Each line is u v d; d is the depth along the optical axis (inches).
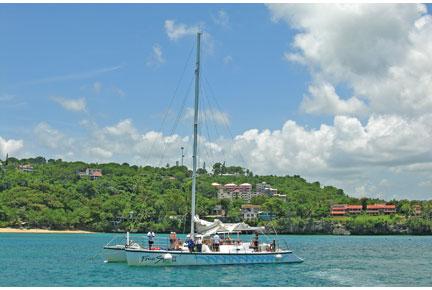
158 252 1881.2
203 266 1907.0
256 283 1614.2
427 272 2103.8
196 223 2047.2
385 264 2524.6
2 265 2235.5
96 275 1766.7
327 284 1647.4
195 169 2053.4
